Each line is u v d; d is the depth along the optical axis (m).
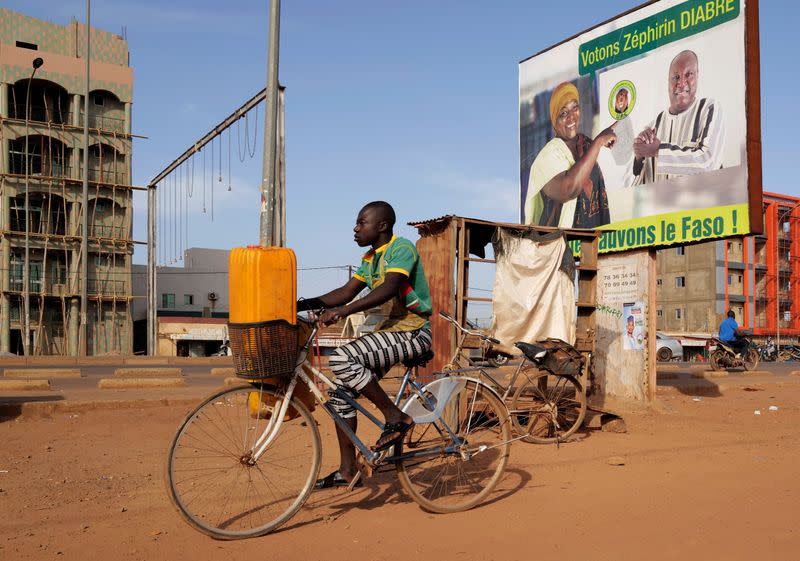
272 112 11.05
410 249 4.21
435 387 4.50
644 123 10.30
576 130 11.48
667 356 32.38
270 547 3.65
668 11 10.03
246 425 4.11
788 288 72.19
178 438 3.80
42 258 43.75
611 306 9.95
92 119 45.59
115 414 8.48
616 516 4.16
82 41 45.44
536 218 12.21
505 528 3.96
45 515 4.18
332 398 4.26
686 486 4.92
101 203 45.62
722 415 9.09
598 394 9.89
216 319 50.22
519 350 7.42
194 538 3.78
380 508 4.37
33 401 8.94
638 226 10.16
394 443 4.23
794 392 13.42
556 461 5.86
